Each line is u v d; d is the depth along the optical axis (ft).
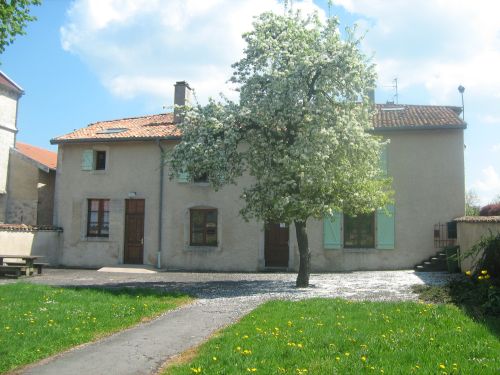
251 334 23.36
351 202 43.98
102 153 72.28
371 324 24.68
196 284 47.73
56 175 72.18
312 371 17.42
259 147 44.57
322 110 42.80
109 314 30.12
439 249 59.31
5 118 77.05
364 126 46.70
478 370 16.69
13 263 57.62
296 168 40.50
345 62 41.81
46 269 66.03
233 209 65.21
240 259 64.28
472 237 48.26
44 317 28.60
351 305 30.63
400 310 27.84
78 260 69.87
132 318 29.30
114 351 22.27
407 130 60.85
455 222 58.23
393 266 60.34
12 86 78.64
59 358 21.34
